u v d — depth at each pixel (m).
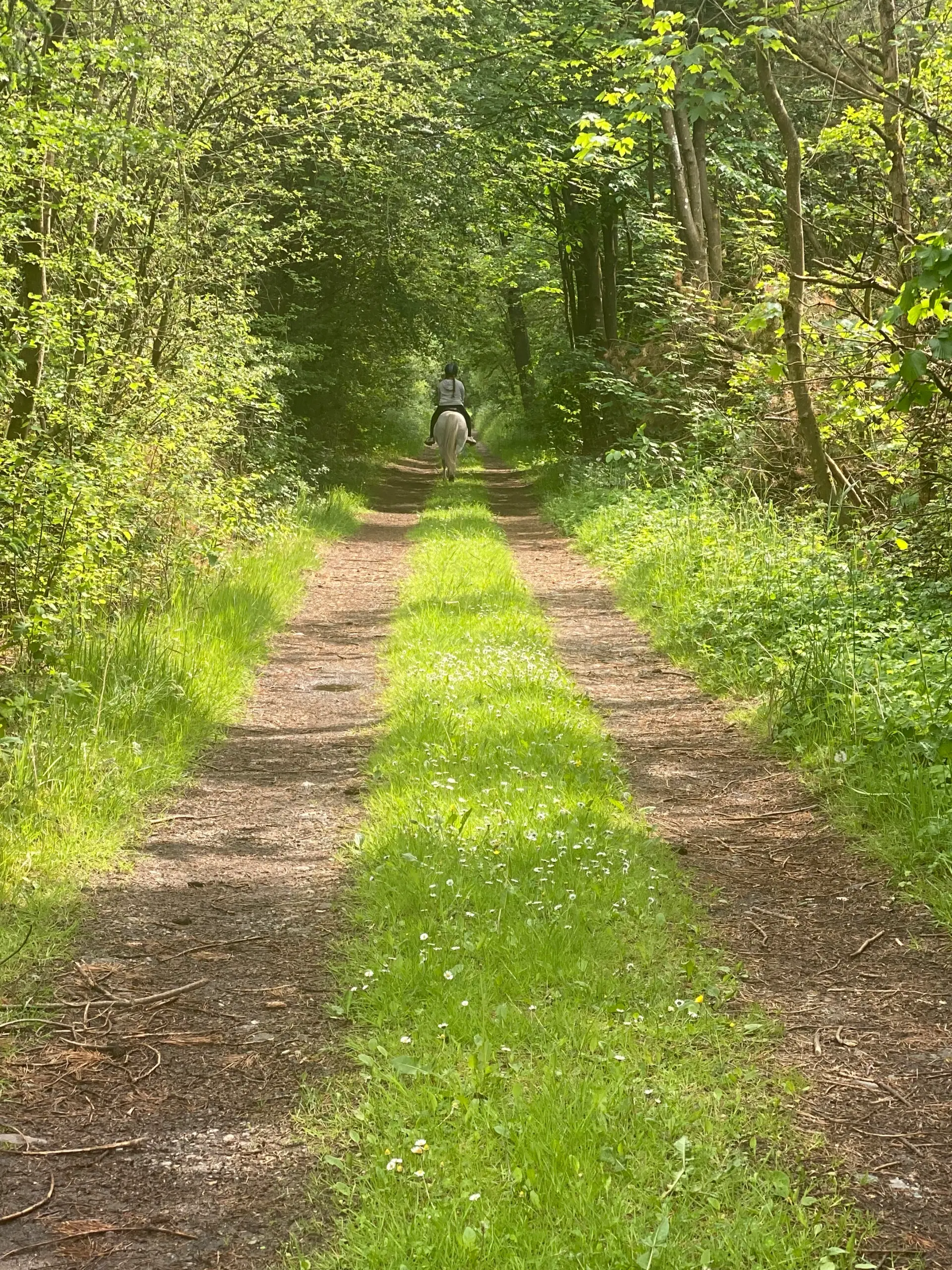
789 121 12.16
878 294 12.02
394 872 5.33
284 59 15.85
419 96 19.11
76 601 9.05
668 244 23.50
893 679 7.64
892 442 11.41
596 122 10.88
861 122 13.80
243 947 4.86
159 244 13.72
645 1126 3.46
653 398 19.09
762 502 15.28
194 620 10.18
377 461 34.25
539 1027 4.02
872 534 12.10
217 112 15.84
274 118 16.14
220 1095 3.78
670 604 11.72
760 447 15.72
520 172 24.36
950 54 12.99
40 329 9.39
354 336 26.92
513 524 21.55
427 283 27.25
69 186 9.80
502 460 40.81
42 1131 3.58
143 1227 3.14
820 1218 3.10
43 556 8.70
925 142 13.91
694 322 16.62
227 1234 3.11
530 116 23.77
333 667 10.28
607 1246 2.93
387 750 7.34
